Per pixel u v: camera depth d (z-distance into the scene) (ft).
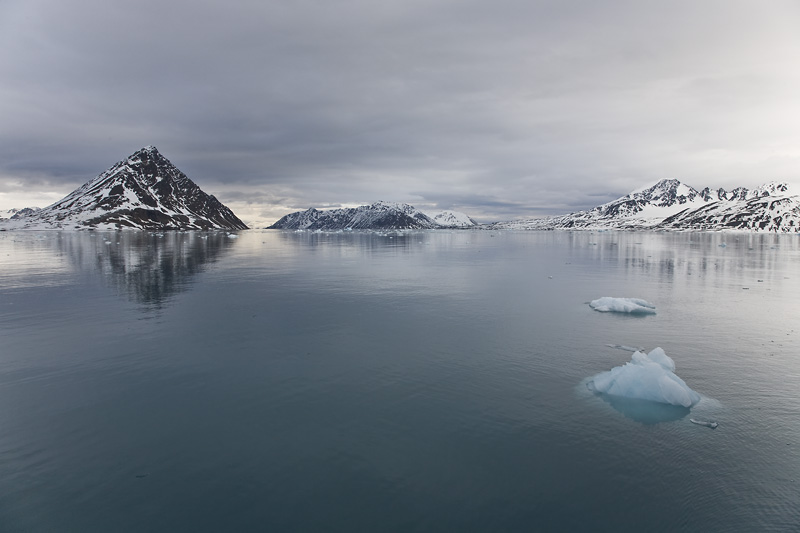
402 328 69.92
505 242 360.28
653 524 28.07
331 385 48.01
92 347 60.08
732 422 40.24
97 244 279.90
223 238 420.36
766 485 31.60
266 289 104.32
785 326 71.41
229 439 37.42
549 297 95.25
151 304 86.89
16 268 142.82
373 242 358.84
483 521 28.25
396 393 46.11
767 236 523.70
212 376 50.44
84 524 28.09
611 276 128.67
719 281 118.93
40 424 39.81
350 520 28.30
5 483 31.89
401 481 32.07
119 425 39.68
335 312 80.59
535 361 55.31
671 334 66.90
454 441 36.99
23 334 65.82
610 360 55.77
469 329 69.41
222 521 28.27
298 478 32.45
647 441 37.04
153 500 30.22
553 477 32.48
